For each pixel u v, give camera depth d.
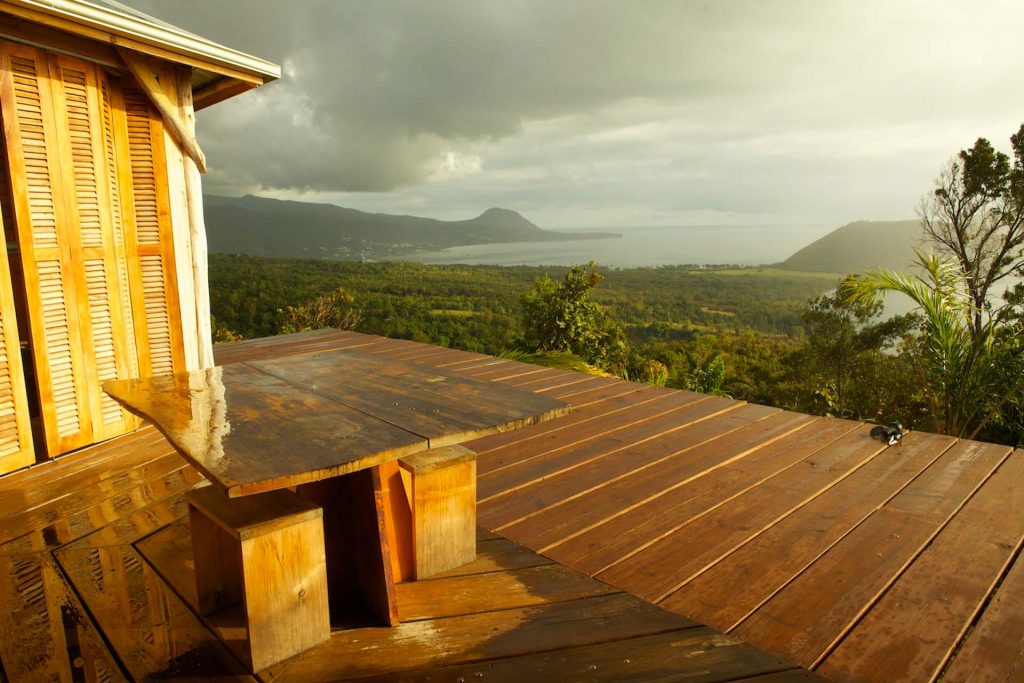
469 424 1.56
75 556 1.95
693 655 1.50
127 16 2.64
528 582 1.85
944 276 5.00
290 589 1.44
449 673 1.42
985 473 2.81
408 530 1.85
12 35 2.53
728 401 4.17
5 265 2.63
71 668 1.41
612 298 79.69
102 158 2.96
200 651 1.48
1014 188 14.09
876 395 18.38
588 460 3.01
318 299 14.37
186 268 3.37
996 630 1.64
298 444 1.41
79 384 2.92
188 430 1.51
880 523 2.31
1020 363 4.80
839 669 1.47
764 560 2.03
